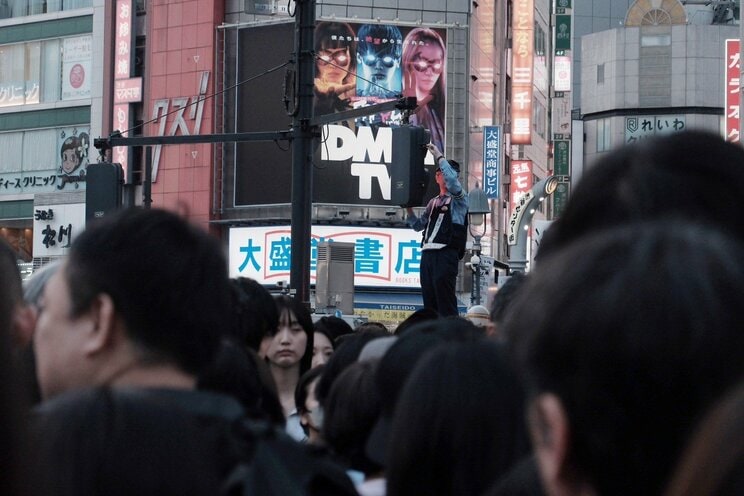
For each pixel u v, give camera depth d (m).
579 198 1.72
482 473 3.44
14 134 54.12
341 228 48.59
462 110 50.53
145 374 3.00
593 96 89.94
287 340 7.66
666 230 1.44
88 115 52.84
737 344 1.35
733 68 54.50
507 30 60.53
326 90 48.97
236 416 2.96
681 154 1.72
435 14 50.50
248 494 2.82
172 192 50.88
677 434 1.35
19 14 54.50
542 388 1.44
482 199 25.14
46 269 4.18
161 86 51.56
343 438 4.55
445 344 3.64
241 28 50.41
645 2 89.19
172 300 2.99
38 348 3.08
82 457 2.41
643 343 1.36
